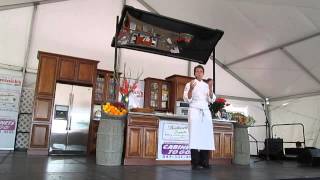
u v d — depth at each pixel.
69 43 7.56
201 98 3.94
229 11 7.05
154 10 8.59
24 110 6.82
